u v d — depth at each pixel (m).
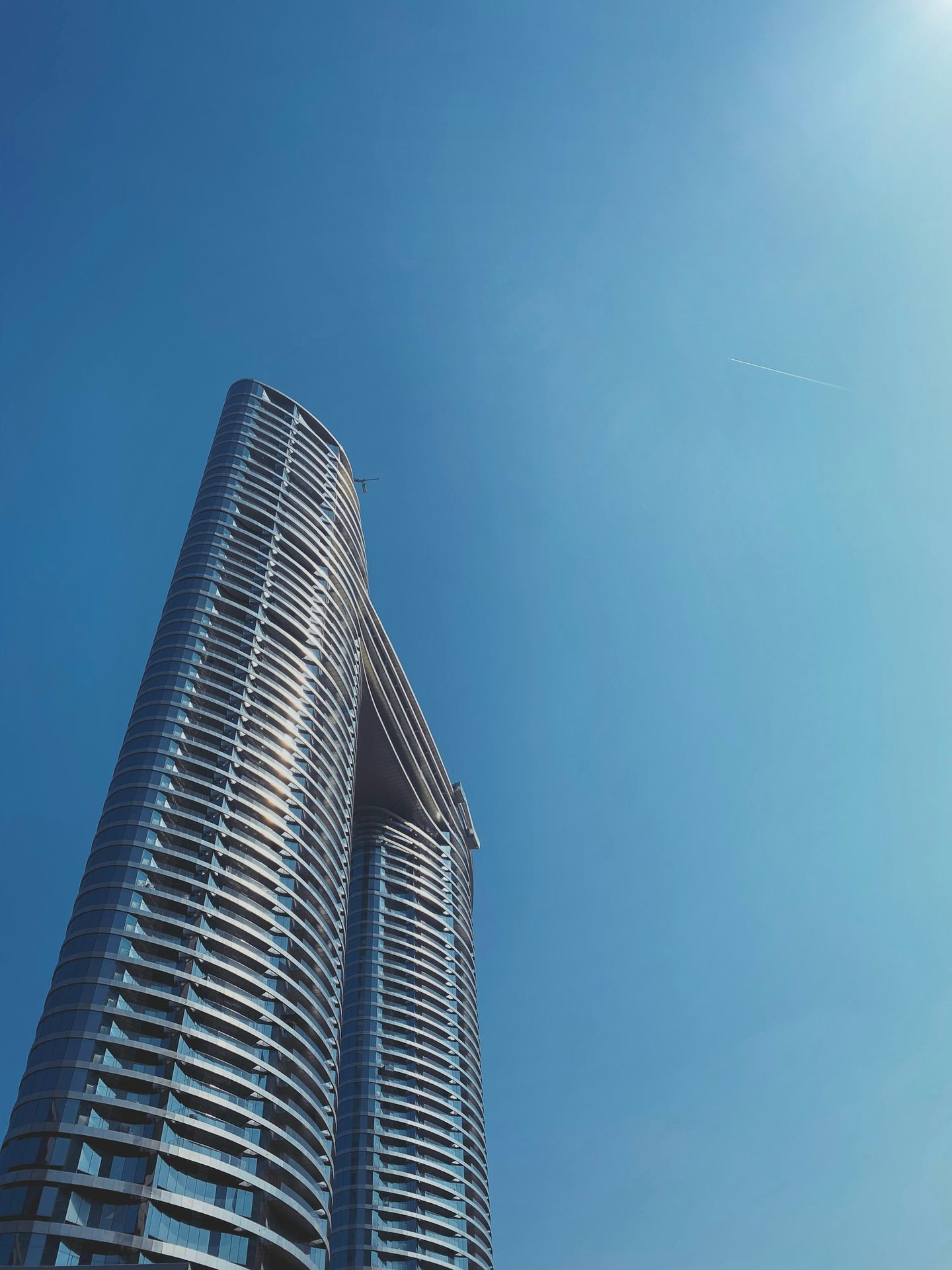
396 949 160.62
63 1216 67.50
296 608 136.00
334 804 121.62
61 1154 70.38
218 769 106.56
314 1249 85.88
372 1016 147.75
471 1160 140.25
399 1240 124.38
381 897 168.00
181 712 109.94
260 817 106.94
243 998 88.81
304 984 98.00
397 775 183.00
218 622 124.00
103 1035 78.44
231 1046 84.19
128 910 88.25
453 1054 151.00
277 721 118.25
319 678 131.38
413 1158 132.88
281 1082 86.12
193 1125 76.62
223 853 98.19
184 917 90.56
